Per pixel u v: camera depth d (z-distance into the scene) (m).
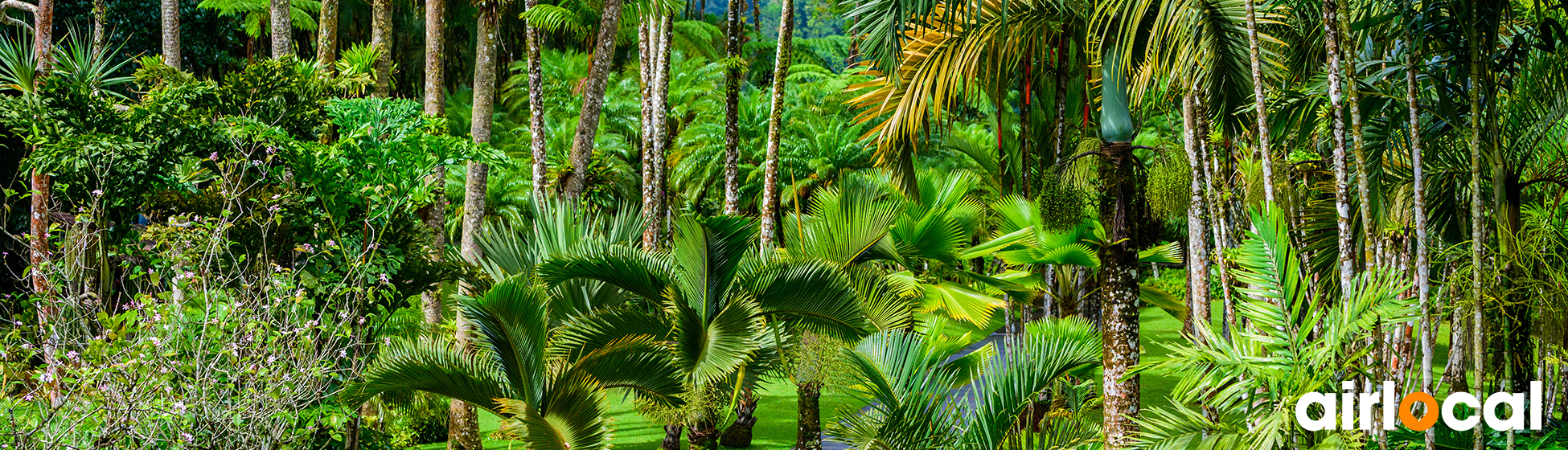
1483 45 5.67
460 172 21.78
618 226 9.17
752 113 21.59
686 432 11.02
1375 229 7.77
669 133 25.44
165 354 5.54
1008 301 10.88
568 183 11.20
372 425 8.41
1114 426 6.37
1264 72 7.22
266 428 5.84
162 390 5.50
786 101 22.69
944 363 7.55
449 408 10.77
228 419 5.64
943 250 9.58
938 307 9.13
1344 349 5.64
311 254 6.82
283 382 5.81
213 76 18.78
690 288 7.23
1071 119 12.04
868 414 6.97
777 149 11.26
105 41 13.12
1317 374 4.94
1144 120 13.44
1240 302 5.40
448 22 27.95
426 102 11.44
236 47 22.22
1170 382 13.56
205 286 6.00
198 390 5.54
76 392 5.35
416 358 6.31
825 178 20.36
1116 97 6.30
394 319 8.57
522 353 6.49
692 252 7.08
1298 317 5.21
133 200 6.84
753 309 6.93
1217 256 6.90
